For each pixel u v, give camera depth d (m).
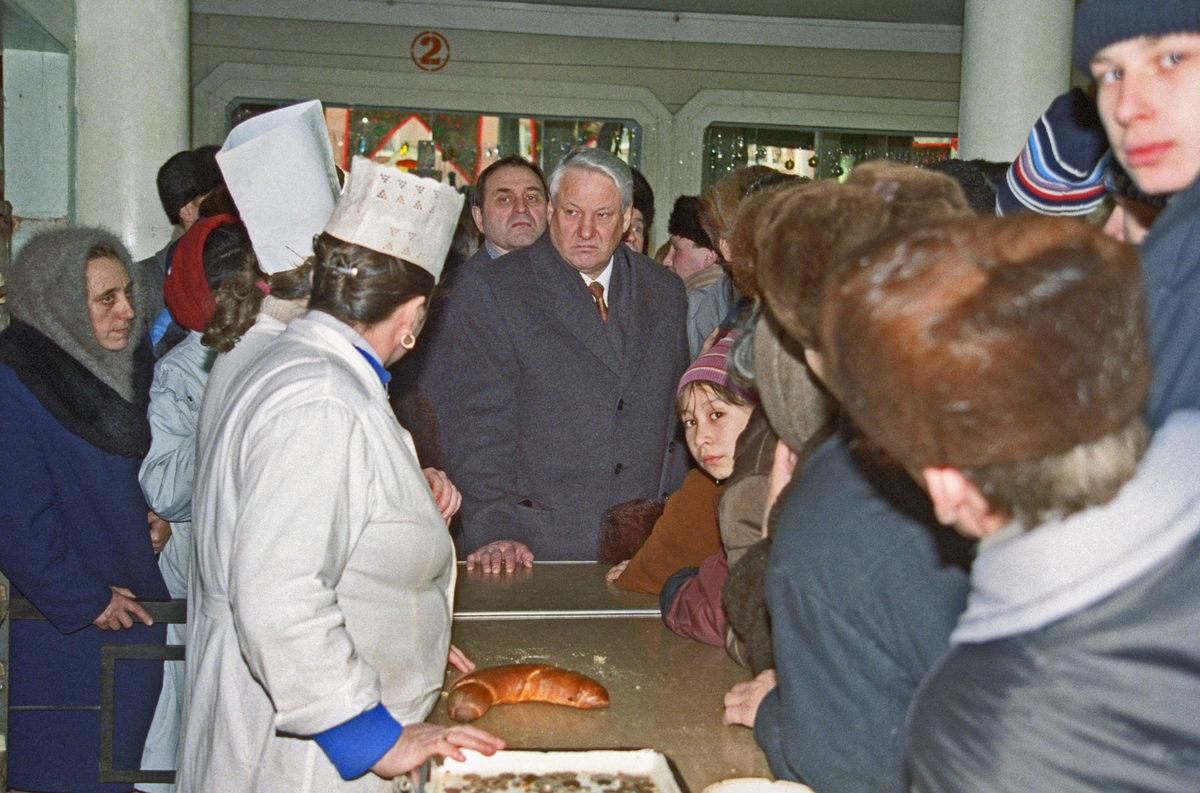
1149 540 0.64
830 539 0.95
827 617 0.96
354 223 1.38
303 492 1.25
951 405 0.59
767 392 1.26
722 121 6.27
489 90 6.04
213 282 2.39
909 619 0.91
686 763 1.26
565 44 6.08
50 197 3.96
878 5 5.98
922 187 1.01
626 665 1.61
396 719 1.31
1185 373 0.82
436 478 1.88
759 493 1.47
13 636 2.38
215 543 1.40
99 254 2.37
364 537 1.36
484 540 2.82
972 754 0.67
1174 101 0.93
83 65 3.93
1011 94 4.31
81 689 2.41
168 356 2.47
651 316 2.92
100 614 2.31
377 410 1.37
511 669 1.46
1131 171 0.99
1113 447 0.63
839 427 1.04
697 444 1.80
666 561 2.03
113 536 2.36
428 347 2.80
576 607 1.96
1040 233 0.60
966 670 0.69
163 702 2.49
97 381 2.34
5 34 3.64
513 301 2.83
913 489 0.91
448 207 1.44
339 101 5.94
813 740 0.99
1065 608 0.65
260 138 1.54
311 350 1.37
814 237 0.94
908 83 6.36
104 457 2.32
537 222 3.48
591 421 2.83
